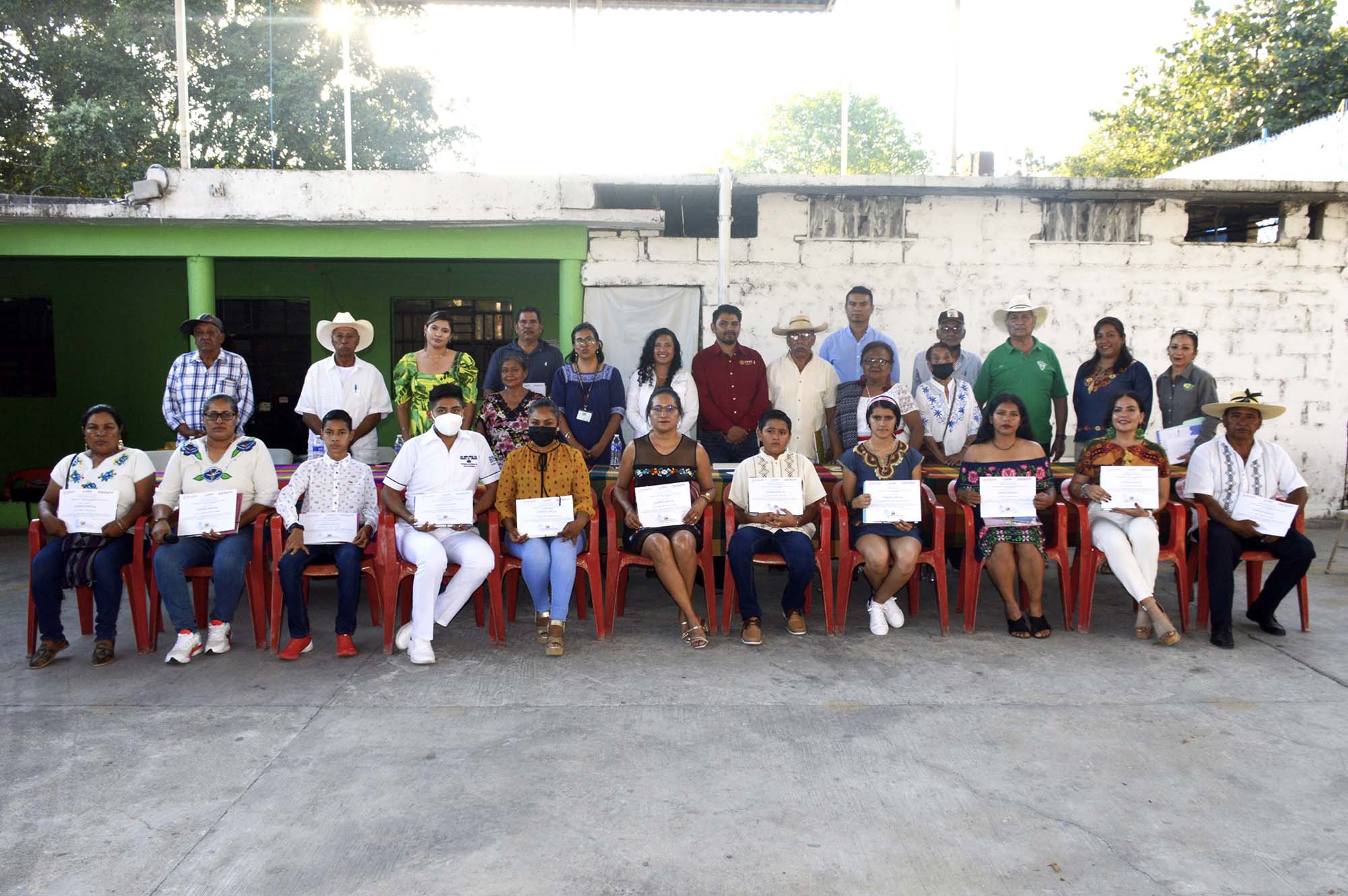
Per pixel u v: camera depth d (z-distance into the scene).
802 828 3.17
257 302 11.79
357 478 5.15
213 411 5.03
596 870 2.91
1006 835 3.12
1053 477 5.64
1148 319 8.76
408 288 11.70
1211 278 8.73
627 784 3.47
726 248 8.16
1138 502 5.30
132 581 5.01
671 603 6.12
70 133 15.96
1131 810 3.30
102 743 3.84
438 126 20.45
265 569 5.50
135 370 11.59
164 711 4.20
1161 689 4.47
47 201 7.95
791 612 5.37
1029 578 5.29
